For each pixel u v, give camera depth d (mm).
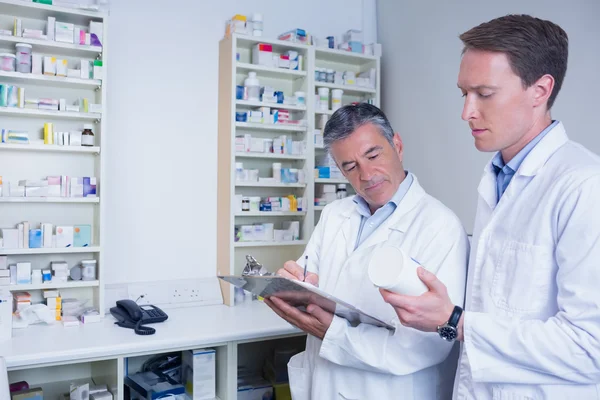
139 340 2072
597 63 1995
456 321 1043
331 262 1685
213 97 2877
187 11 2811
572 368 968
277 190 3008
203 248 2857
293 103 2854
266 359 2812
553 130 1124
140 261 2699
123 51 2656
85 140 2408
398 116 3041
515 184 1152
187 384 2371
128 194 2668
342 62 3180
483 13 2482
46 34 2439
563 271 994
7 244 2258
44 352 1903
